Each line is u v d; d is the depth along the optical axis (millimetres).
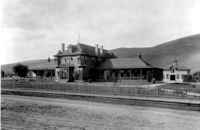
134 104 19188
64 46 49031
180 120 12828
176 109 16500
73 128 11281
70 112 15516
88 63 47562
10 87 32875
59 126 11625
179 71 46031
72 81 43938
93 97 22281
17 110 16188
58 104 19234
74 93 24812
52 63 55969
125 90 23594
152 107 17672
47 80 46094
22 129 10898
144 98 19969
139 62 44281
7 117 13695
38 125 11828
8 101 21109
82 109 16672
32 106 18047
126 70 44156
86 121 12742
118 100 20641
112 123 12344
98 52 52438
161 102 18391
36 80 45406
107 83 37500
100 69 47219
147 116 14078
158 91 21578
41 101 21234
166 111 15789
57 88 29203
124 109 16656
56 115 14453
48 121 12727
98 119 13289
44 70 54281
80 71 44500
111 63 47719
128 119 13203
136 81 41375
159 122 12531
